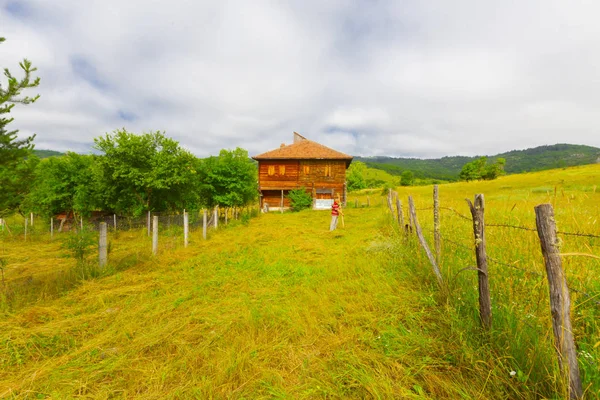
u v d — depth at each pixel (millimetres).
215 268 6766
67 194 19438
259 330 3590
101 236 6801
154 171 15297
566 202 4961
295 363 2924
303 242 9125
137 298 5074
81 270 6281
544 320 2359
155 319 4191
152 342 3496
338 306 3973
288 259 7117
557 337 1797
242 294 4938
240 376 2717
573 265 3004
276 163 28672
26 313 4348
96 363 3191
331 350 3059
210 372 2857
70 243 6883
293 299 4492
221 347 3297
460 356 2590
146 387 2764
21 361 3234
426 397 2219
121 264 7184
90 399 2639
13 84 4617
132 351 3365
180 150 16859
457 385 2273
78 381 2846
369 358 2799
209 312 4281
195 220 15406
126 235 14781
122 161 15555
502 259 3754
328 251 7660
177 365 3014
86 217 19562
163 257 7945
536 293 2789
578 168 73125
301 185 28359
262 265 6691
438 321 3234
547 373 2014
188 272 6539
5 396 2695
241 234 11602
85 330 3979
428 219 8086
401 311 3617
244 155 21297
